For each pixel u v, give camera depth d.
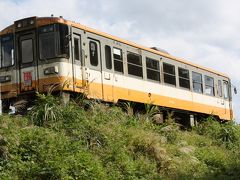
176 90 23.11
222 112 27.45
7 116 13.72
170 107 22.44
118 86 18.94
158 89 21.64
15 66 17.30
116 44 19.25
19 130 12.83
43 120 14.12
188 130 23.48
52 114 14.14
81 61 17.16
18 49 17.34
